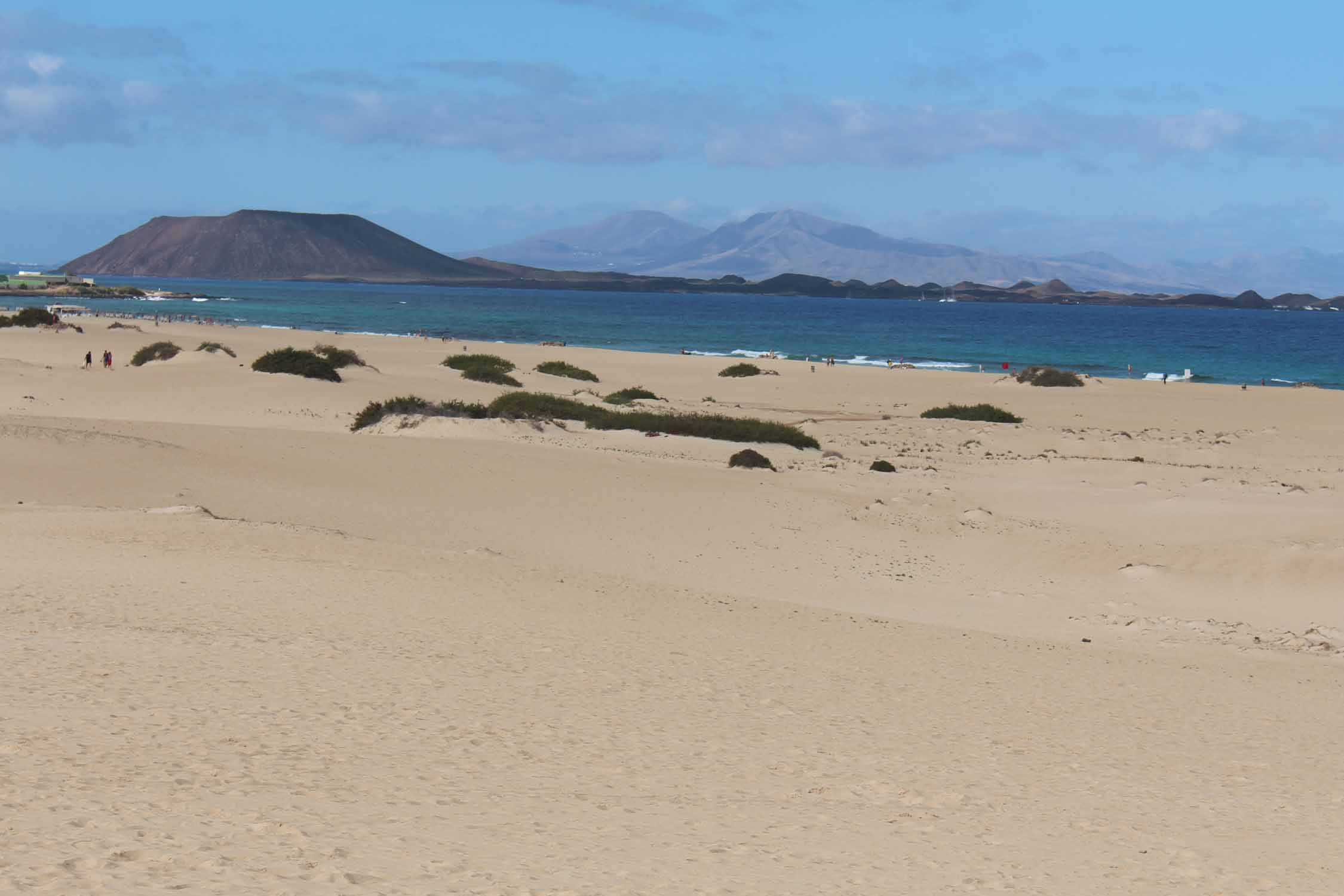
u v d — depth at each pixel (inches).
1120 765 482.6
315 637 604.1
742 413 2669.8
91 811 310.0
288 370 2615.7
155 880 260.1
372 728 442.0
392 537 1115.9
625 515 1273.4
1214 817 412.8
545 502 1307.8
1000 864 338.0
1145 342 6756.9
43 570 745.0
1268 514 1316.4
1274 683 727.1
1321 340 7377.0
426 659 576.1
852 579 1091.3
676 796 388.8
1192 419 2625.5
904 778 433.7
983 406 2645.2
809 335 7042.3
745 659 652.1
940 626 879.7
